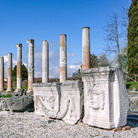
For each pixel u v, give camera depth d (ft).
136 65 86.79
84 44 59.47
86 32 59.67
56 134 22.57
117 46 108.78
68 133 22.79
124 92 23.98
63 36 70.49
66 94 29.99
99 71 24.08
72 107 28.32
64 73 69.41
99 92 24.27
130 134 21.58
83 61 59.36
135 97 45.29
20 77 96.73
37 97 37.68
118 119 23.13
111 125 22.85
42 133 23.16
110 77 23.67
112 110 23.52
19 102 41.09
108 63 106.52
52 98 32.71
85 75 26.53
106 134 21.42
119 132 22.45
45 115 34.24
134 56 88.48
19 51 97.60
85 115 26.61
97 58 117.08
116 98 23.52
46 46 80.18
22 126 27.25
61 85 31.04
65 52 70.38
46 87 34.45
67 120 29.01
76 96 27.71
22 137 21.65
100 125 23.72
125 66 107.45
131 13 92.73
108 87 23.38
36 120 31.55
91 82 25.72
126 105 23.99
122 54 105.70
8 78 107.24
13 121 31.09
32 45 89.71
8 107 42.57
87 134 22.09
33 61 89.76
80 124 26.96
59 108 31.27
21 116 36.01
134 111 38.91
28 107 41.42
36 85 37.40
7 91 103.91
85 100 26.78
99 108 24.20
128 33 93.45
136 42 88.28
